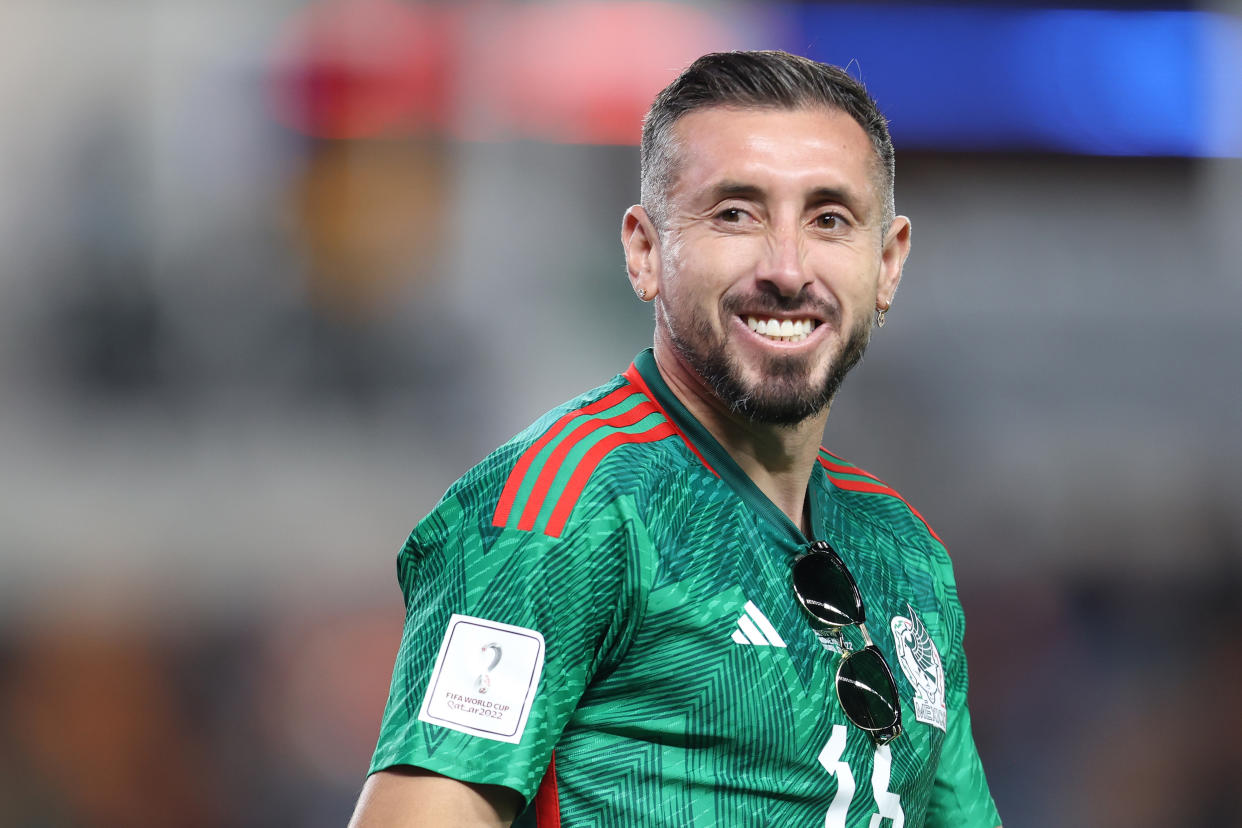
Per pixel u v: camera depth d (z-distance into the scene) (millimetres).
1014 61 34531
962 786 5348
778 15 34406
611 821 4137
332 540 31375
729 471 4621
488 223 36219
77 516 31234
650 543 4230
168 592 27172
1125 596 27578
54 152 35594
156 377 35531
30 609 26031
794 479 4891
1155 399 35406
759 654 4289
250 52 35781
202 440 35031
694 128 4621
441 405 36094
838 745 4371
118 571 28281
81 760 20828
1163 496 32531
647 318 36250
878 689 4512
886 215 4918
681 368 4758
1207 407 35156
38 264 35562
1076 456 34219
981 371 35500
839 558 4688
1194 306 35719
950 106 34812
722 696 4203
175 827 20250
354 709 23047
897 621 4953
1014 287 35781
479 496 4285
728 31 34781
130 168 35750
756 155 4484
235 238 36094
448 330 36188
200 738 21859
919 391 35188
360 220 36156
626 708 4195
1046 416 35281
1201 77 34500
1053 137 35125
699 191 4562
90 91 35562
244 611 26297
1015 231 35750
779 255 4457
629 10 35094
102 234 35719
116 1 35406
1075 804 20219
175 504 32375
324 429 35375
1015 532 30656
